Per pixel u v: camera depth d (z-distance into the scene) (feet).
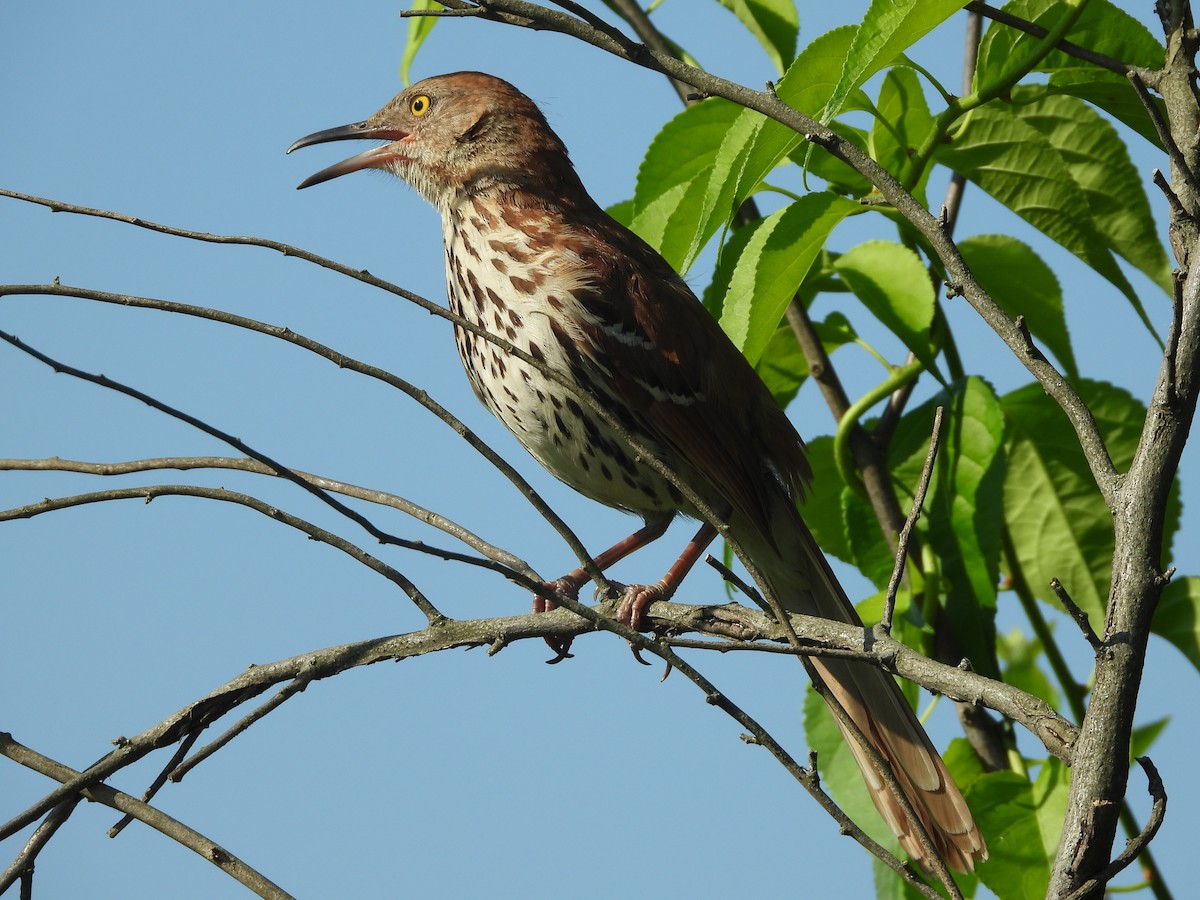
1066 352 25.84
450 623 19.17
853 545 25.67
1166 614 23.82
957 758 24.40
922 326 24.44
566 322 27.12
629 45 18.06
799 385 29.01
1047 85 22.99
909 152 24.09
